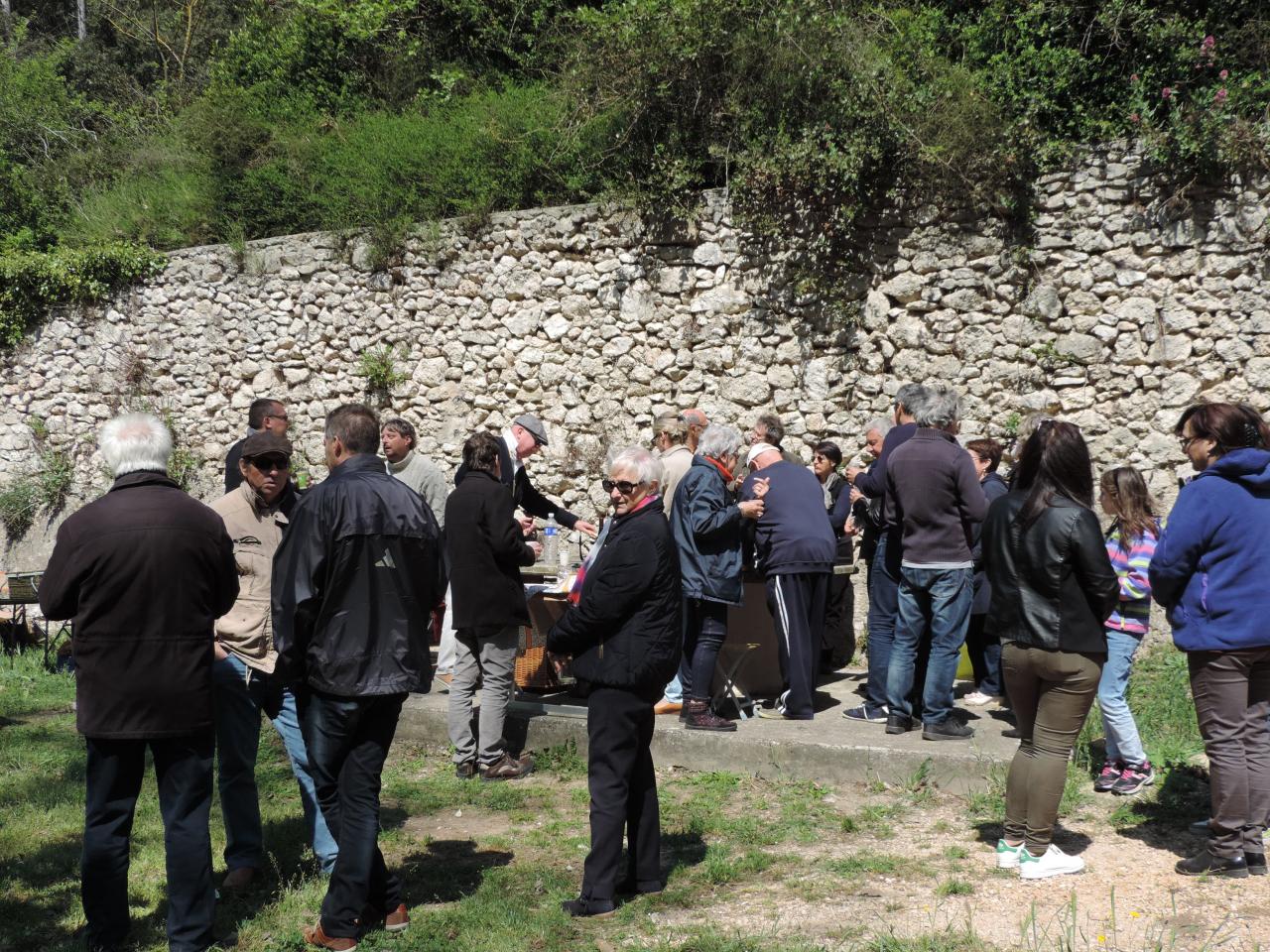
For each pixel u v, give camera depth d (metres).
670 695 5.77
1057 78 7.93
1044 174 7.73
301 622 3.38
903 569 5.07
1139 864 3.88
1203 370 7.31
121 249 11.51
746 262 8.70
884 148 8.09
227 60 14.64
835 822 4.52
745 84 8.64
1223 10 7.95
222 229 11.56
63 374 11.93
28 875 4.15
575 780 5.26
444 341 9.99
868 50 8.21
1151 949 3.21
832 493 6.91
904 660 5.13
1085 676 3.69
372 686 3.39
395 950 3.44
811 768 5.02
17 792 5.16
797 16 8.27
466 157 10.10
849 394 8.35
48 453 12.01
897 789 4.84
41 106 17.81
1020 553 3.73
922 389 5.17
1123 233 7.52
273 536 4.05
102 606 3.27
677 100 8.98
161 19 22.22
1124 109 7.83
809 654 5.53
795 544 5.45
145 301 11.50
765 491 5.53
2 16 22.91
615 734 3.72
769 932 3.47
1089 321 7.62
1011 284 7.84
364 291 10.35
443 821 4.75
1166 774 4.71
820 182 8.21
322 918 3.47
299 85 13.62
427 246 9.98
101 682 3.27
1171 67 7.89
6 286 11.95
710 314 8.84
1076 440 3.70
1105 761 4.81
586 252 9.33
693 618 5.36
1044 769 3.80
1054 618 3.66
